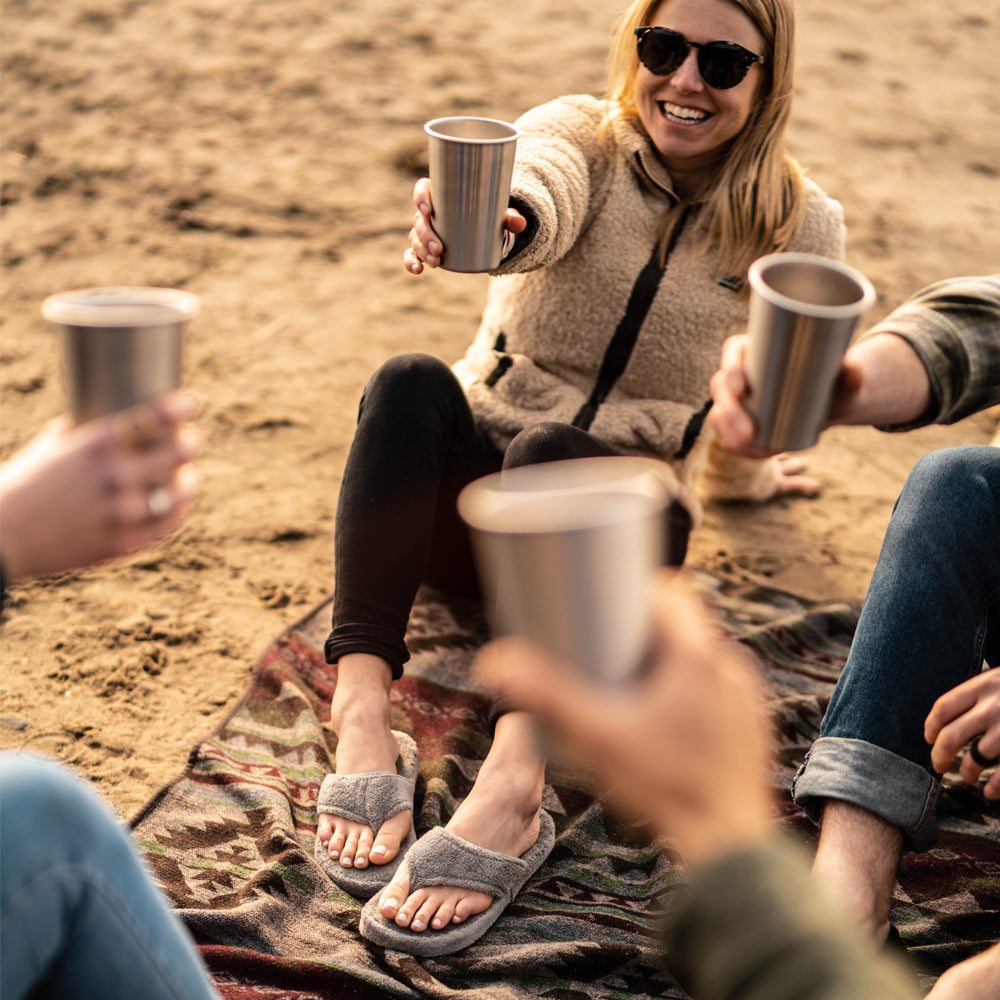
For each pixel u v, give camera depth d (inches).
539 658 25.2
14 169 177.8
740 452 41.5
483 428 85.4
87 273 152.0
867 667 61.1
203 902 65.5
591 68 233.1
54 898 36.3
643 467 26.4
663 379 84.7
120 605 97.0
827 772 60.1
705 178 82.7
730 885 26.1
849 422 46.1
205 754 78.3
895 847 59.5
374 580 73.4
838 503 122.0
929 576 61.4
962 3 302.0
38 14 237.8
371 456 74.4
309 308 149.6
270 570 103.7
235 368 135.5
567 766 80.4
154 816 72.5
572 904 67.7
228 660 91.7
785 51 77.6
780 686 90.5
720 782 26.1
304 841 71.3
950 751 53.1
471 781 78.0
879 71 254.8
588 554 23.6
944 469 64.3
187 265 156.3
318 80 218.2
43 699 85.6
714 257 82.1
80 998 38.3
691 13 75.8
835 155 211.2
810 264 39.5
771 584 107.0
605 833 74.1
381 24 248.1
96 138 189.5
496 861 65.2
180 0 251.3
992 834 76.4
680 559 82.5
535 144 81.3
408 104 211.3
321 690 87.0
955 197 199.2
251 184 179.3
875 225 184.9
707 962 26.5
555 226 77.4
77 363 33.1
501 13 262.4
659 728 25.7
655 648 26.7
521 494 24.4
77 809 38.0
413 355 77.9
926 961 62.1
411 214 175.6
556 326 83.7
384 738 72.6
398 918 62.6
